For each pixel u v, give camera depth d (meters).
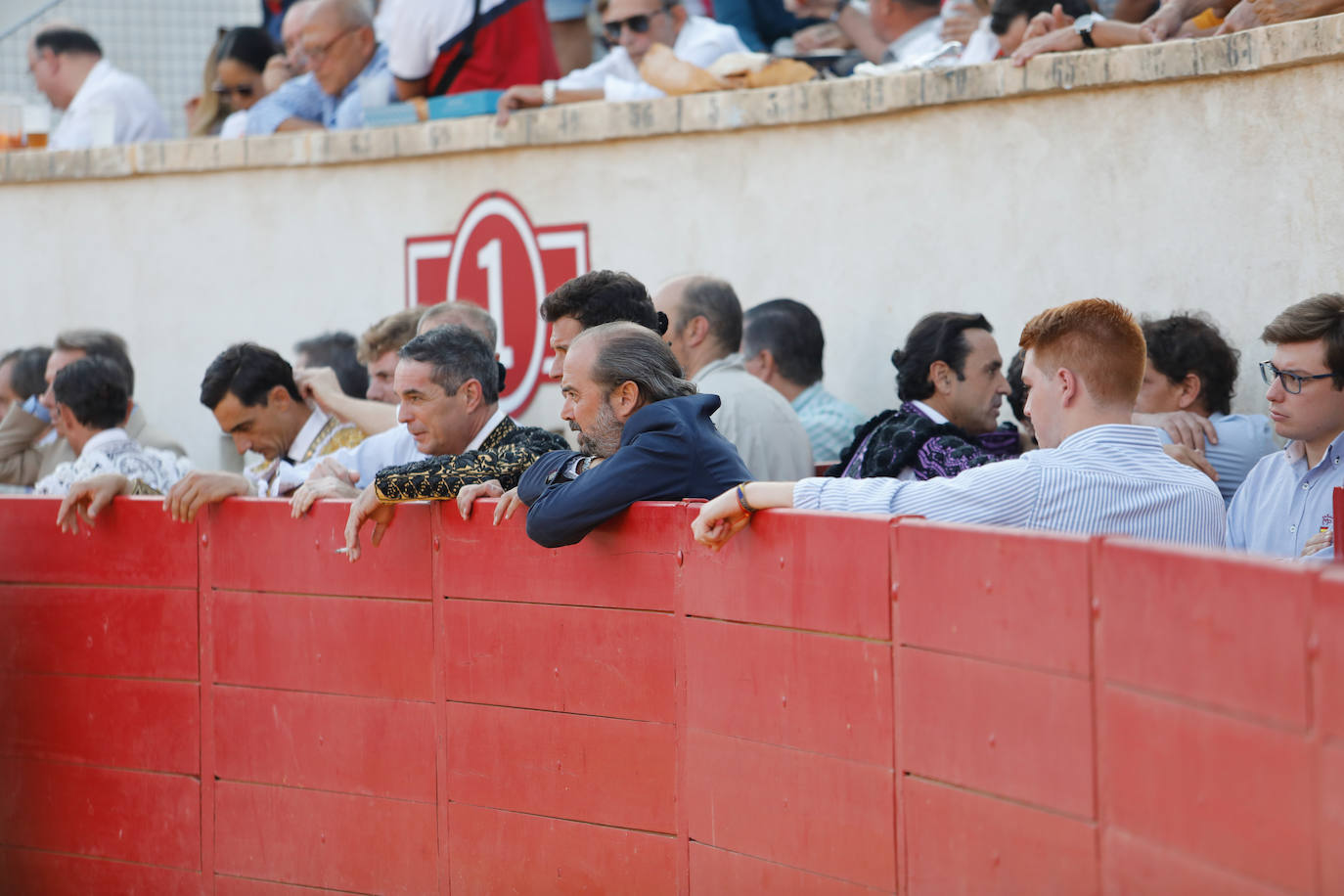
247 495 14.83
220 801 14.66
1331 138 14.36
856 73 19.47
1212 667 7.17
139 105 28.45
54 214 27.03
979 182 17.48
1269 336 11.77
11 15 33.38
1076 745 8.17
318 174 24.00
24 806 15.95
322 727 13.86
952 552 9.07
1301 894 6.61
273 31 28.20
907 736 9.48
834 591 9.98
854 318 18.81
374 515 13.01
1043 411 10.35
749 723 10.73
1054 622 8.30
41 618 15.75
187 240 25.59
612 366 11.30
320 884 13.96
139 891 15.24
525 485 11.84
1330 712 6.42
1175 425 13.62
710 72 20.17
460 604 12.82
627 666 11.66
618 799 11.80
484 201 22.16
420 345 12.87
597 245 21.11
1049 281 16.91
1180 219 15.72
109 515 15.27
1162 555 7.52
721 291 15.25
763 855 10.66
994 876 8.82
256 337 24.95
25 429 20.84
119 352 20.58
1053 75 16.55
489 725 12.66
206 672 14.70
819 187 19.03
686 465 11.25
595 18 24.08
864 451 14.01
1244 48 14.92
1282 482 12.20
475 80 22.95
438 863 13.09
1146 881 7.67
